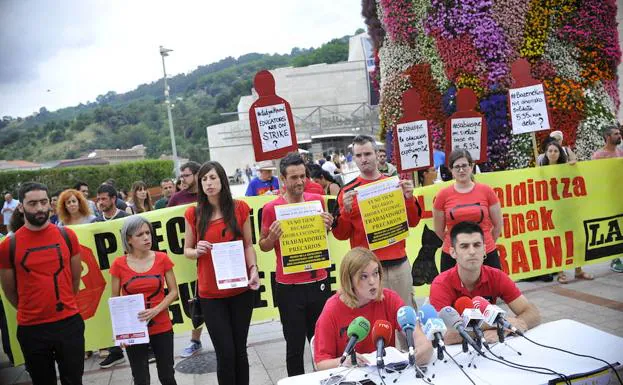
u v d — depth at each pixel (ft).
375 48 45.80
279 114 17.21
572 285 24.06
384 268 15.17
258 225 20.57
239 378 14.67
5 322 19.02
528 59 35.35
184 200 21.06
